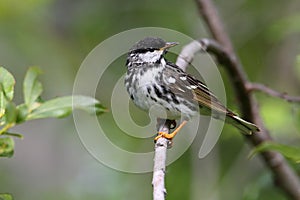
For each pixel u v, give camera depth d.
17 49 15.47
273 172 10.35
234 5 14.83
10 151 5.63
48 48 15.64
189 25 14.28
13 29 15.53
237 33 14.70
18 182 15.18
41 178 15.30
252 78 14.47
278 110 11.89
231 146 13.04
